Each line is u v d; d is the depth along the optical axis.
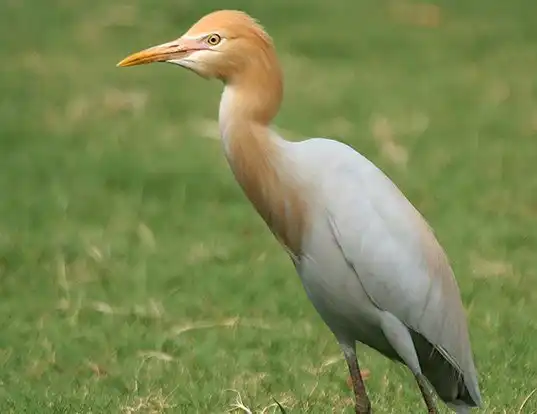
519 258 12.99
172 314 11.52
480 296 11.71
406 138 17.88
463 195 15.24
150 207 15.01
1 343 10.79
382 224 7.93
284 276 12.50
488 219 14.32
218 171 16.44
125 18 24.78
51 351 10.57
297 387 9.52
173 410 9.01
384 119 18.81
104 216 14.66
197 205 15.09
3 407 9.22
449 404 8.59
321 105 19.62
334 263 8.00
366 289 7.95
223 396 9.33
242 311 11.49
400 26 24.75
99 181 15.97
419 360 8.41
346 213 7.90
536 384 9.51
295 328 10.99
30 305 11.84
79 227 14.24
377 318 8.05
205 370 9.98
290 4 26.12
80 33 23.94
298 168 8.05
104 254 13.31
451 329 8.20
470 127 18.52
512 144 17.58
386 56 22.80
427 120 18.77
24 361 10.34
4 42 23.30
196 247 13.52
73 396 9.43
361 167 8.07
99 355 10.51
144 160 16.89
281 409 8.66
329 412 8.95
